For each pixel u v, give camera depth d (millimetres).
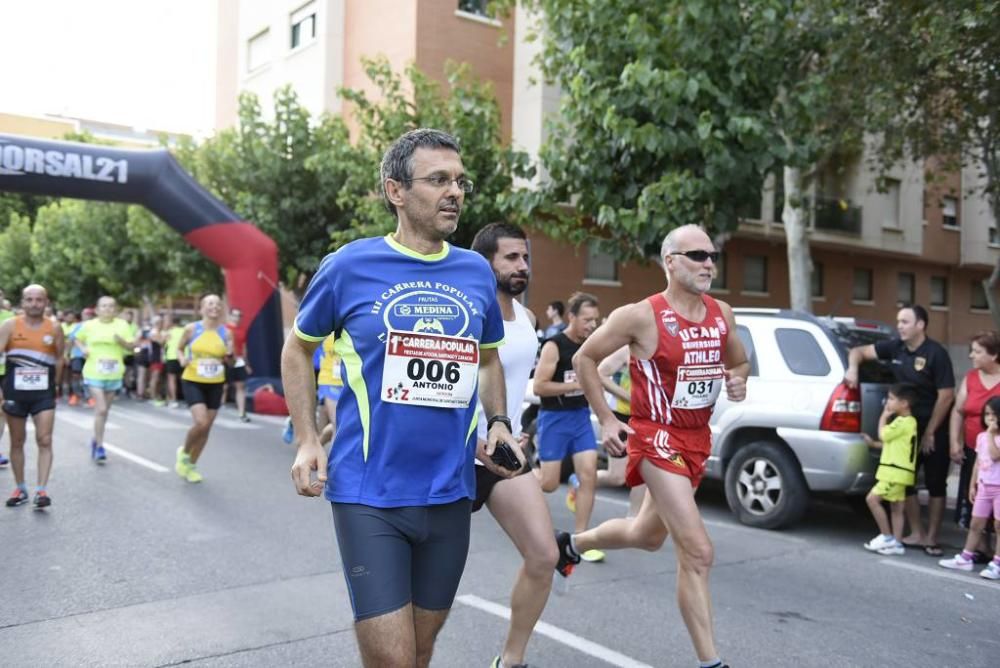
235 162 16672
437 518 2521
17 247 30688
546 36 11367
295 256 16859
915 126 13094
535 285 18281
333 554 5805
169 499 7652
